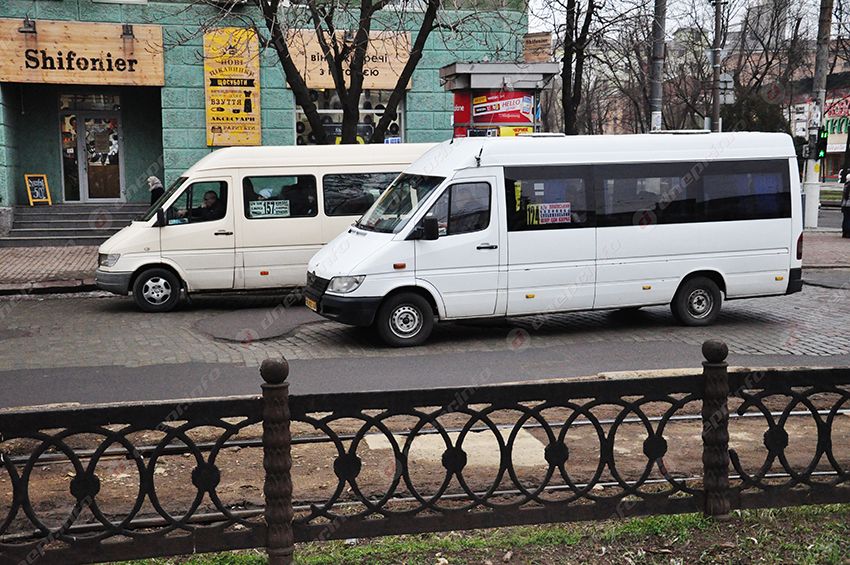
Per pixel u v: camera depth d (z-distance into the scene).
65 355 10.26
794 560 4.44
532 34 21.69
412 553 4.54
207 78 20.30
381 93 21.31
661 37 18.94
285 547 4.33
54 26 19.47
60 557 4.20
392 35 19.66
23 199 21.44
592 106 46.12
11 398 8.23
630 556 4.50
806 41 37.00
